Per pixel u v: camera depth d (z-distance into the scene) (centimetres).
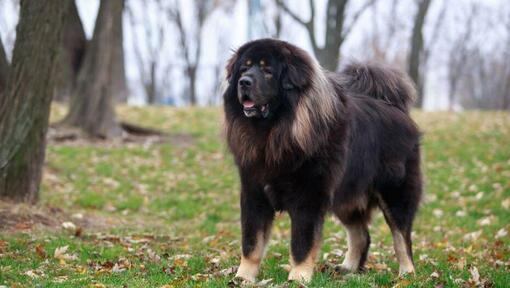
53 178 1298
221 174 1434
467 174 1402
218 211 1162
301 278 580
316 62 610
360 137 633
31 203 921
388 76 729
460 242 881
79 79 1767
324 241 888
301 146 577
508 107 6084
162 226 1007
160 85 6009
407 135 698
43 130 927
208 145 1708
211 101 5875
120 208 1159
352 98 670
